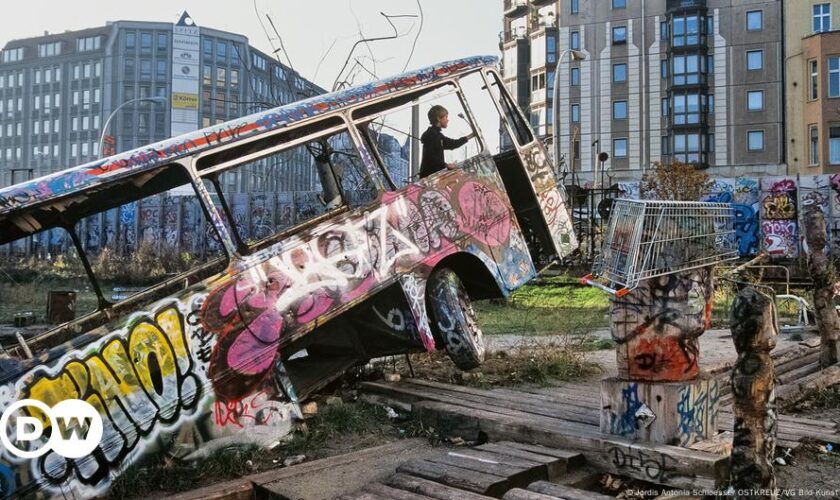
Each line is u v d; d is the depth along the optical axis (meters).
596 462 4.96
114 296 6.24
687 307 4.93
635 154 56.41
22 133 137.38
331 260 6.23
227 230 5.75
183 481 5.03
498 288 7.50
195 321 5.39
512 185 8.42
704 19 53.97
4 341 5.78
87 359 4.90
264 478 5.02
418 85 7.32
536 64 64.81
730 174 53.00
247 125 6.01
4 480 4.49
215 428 5.36
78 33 132.62
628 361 5.00
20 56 136.38
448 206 7.21
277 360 5.80
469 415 5.97
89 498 4.75
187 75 125.94
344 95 6.79
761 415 3.57
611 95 57.22
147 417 5.06
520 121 8.37
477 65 7.99
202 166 5.77
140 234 16.48
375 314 6.94
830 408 6.89
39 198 4.95
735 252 5.07
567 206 8.55
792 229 27.86
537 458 4.93
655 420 4.84
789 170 49.22
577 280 20.17
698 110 53.75
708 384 4.95
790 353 8.93
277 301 5.84
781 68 52.06
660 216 4.75
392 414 6.78
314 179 12.73
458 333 7.03
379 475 5.06
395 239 6.71
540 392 7.25
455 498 4.30
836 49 45.88
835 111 45.88
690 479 4.46
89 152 130.38
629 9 56.81
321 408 6.82
